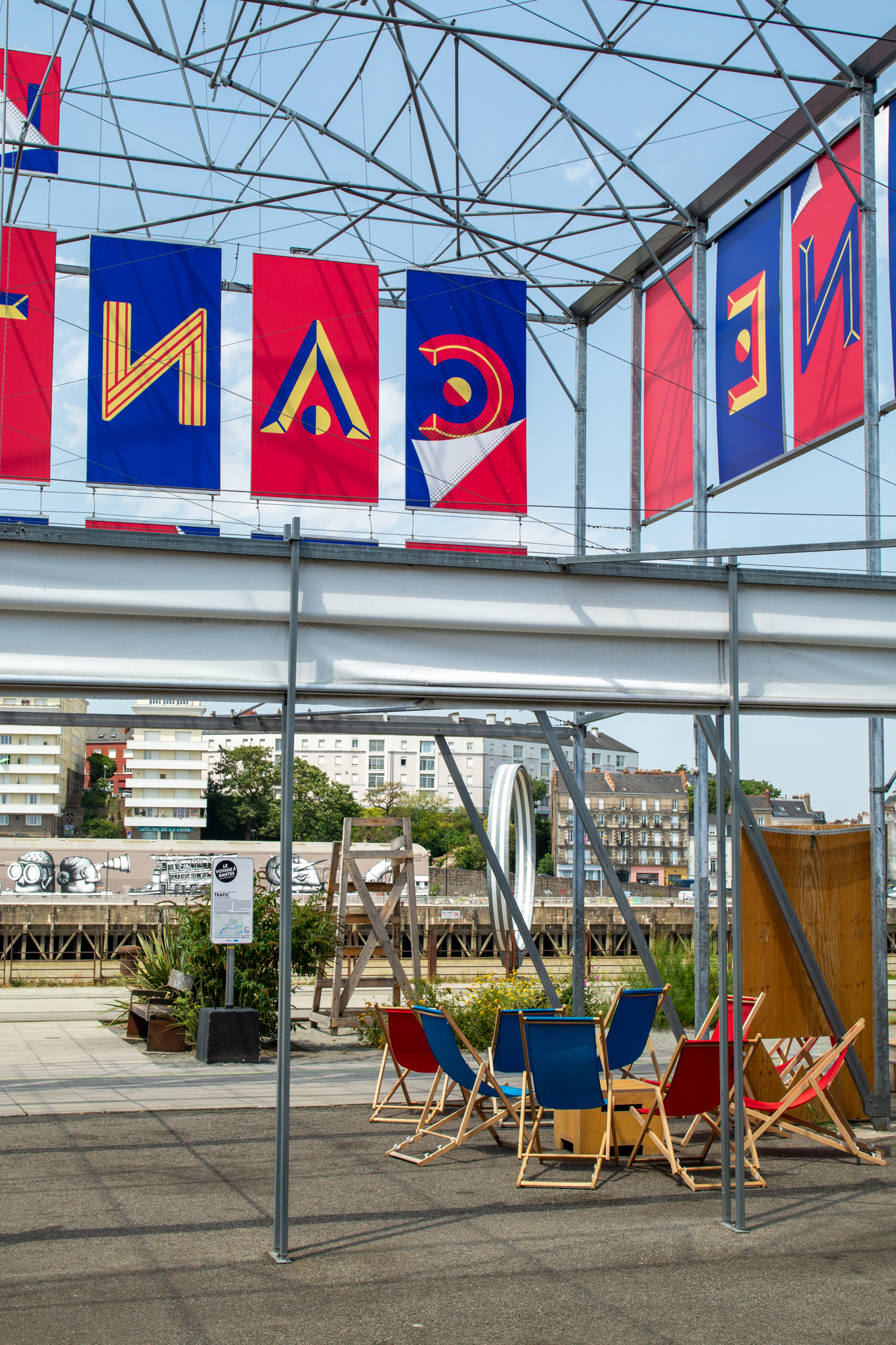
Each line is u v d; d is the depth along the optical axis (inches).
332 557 235.9
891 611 273.7
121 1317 183.8
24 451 518.3
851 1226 241.9
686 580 259.6
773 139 462.6
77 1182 269.0
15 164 530.6
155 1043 491.8
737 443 488.4
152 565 226.1
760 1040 316.8
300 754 5398.6
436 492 553.6
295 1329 180.7
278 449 535.2
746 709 270.1
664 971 580.1
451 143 552.7
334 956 556.4
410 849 587.2
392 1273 208.2
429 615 242.1
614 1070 344.8
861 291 407.8
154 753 4589.1
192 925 518.3
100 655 224.2
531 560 247.6
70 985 946.1
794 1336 181.5
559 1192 267.4
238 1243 224.5
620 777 4749.0
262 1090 398.0
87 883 1855.3
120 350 525.3
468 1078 305.4
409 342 556.4
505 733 481.4
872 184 403.2
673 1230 237.9
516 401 566.3
